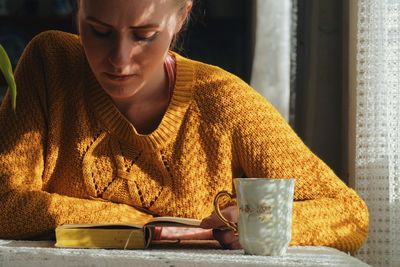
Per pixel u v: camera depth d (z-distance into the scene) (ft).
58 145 6.33
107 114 6.29
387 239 7.36
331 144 8.62
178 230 5.46
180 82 6.45
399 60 7.35
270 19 9.60
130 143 6.29
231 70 12.90
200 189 6.26
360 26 7.38
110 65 5.74
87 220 5.77
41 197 5.81
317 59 8.63
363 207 6.02
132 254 4.32
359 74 7.41
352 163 7.72
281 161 6.28
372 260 7.38
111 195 6.21
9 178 6.02
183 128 6.37
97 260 4.05
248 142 6.35
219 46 12.95
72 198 5.92
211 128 6.38
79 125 6.33
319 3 8.64
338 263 4.25
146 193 6.22
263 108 6.57
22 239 5.82
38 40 6.71
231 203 6.07
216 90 6.52
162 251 4.81
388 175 7.36
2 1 13.26
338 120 8.61
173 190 6.24
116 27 5.66
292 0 9.59
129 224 5.07
